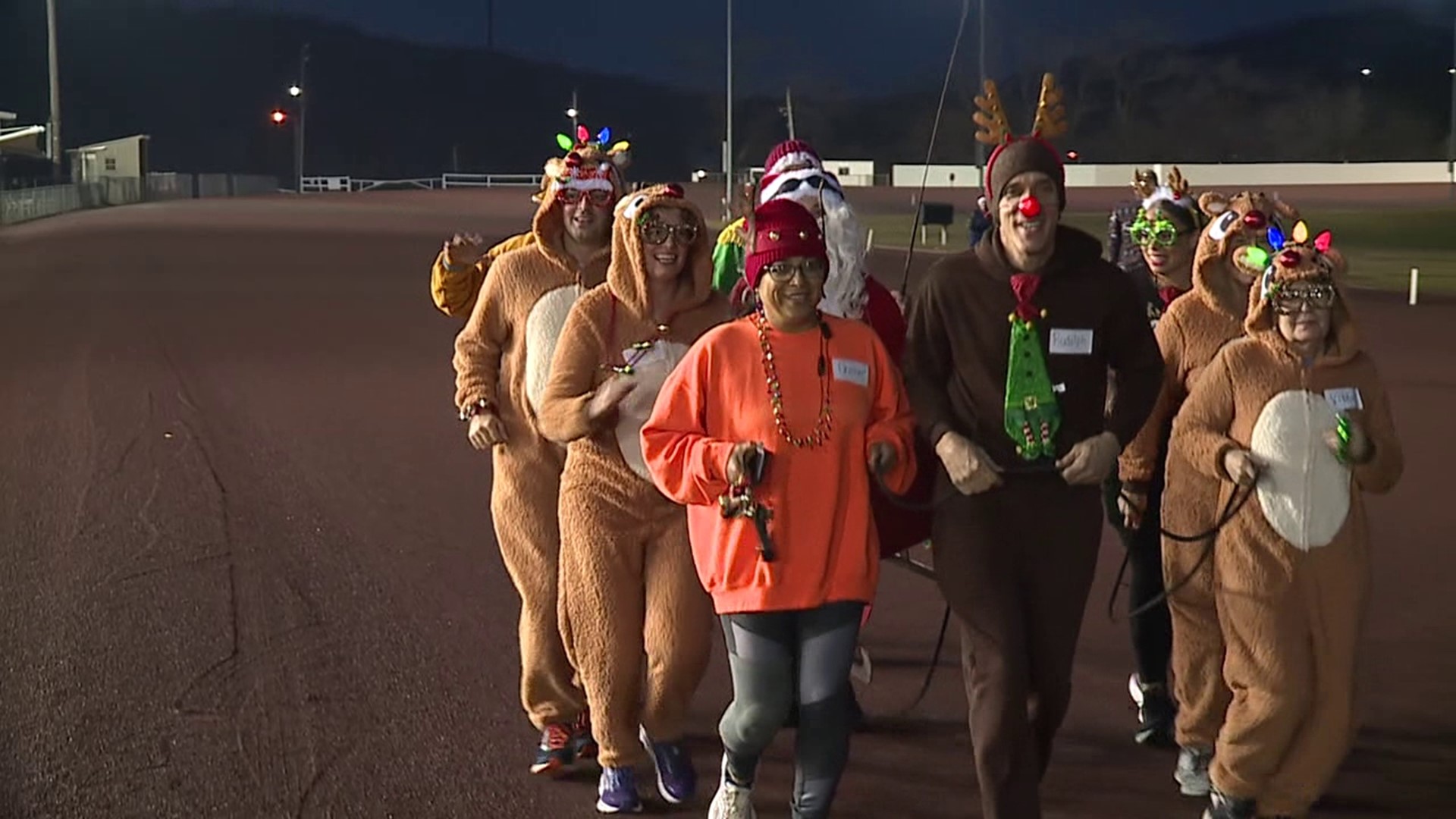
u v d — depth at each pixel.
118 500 10.71
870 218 51.19
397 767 6.29
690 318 5.78
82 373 17.02
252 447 12.85
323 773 6.21
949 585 5.23
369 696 7.07
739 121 139.38
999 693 5.10
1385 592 8.81
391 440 13.29
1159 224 6.82
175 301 26.05
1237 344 5.63
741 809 5.36
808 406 5.10
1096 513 5.31
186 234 47.28
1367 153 111.06
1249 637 5.42
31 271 32.69
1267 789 5.52
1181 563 5.92
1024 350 5.18
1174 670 6.06
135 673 7.30
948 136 94.00
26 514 10.29
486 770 6.28
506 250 6.80
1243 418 5.54
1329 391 5.48
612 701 5.78
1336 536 5.39
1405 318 24.16
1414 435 13.85
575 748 6.29
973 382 5.25
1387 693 7.16
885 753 6.54
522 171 137.75
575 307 5.79
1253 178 76.38
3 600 8.37
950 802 6.02
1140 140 114.31
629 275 5.71
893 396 5.28
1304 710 5.41
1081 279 5.25
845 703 5.16
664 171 129.88
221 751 6.41
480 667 7.50
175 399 15.25
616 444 5.66
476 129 144.25
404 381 16.91
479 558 9.45
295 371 17.61
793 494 5.07
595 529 5.68
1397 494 11.41
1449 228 45.84
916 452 5.57
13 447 12.58
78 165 84.44
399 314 24.44
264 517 10.34
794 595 5.05
